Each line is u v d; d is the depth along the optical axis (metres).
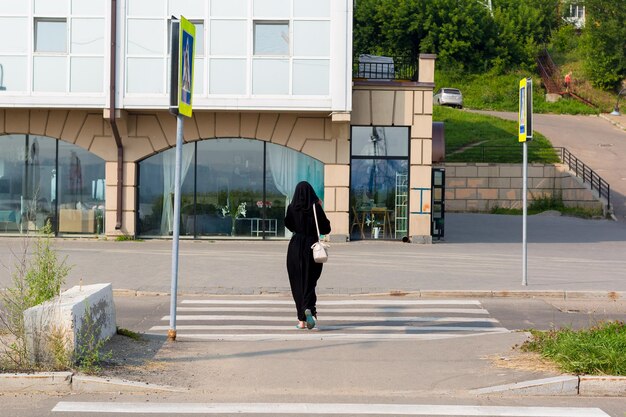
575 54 69.19
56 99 23.66
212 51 23.73
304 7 23.67
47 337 8.14
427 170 24.53
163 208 24.84
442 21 65.88
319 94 23.77
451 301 14.88
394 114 24.50
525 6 70.44
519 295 15.41
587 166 38.03
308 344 10.23
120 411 7.14
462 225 31.44
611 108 59.56
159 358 8.98
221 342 10.27
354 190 24.73
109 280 16.59
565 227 30.84
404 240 24.77
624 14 63.34
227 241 24.61
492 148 40.06
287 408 7.31
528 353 9.23
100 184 24.78
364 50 66.00
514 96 60.88
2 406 7.27
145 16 23.73
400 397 7.77
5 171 24.91
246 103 23.64
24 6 23.73
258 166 24.75
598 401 7.70
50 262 9.05
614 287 15.89
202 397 7.67
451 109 52.06
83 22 23.73
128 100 23.66
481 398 7.76
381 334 11.47
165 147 24.47
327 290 15.61
